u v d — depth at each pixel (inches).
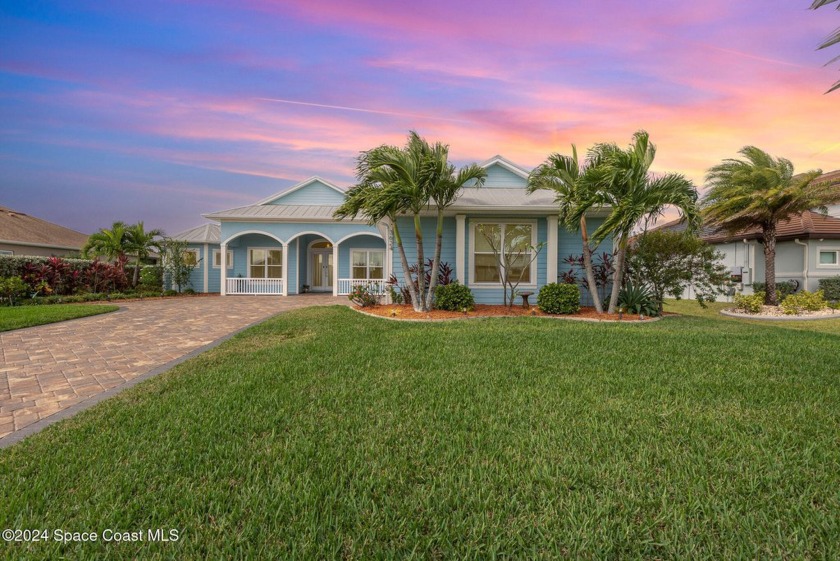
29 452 114.7
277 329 327.6
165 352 258.4
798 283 679.7
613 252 466.6
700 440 118.3
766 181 604.1
